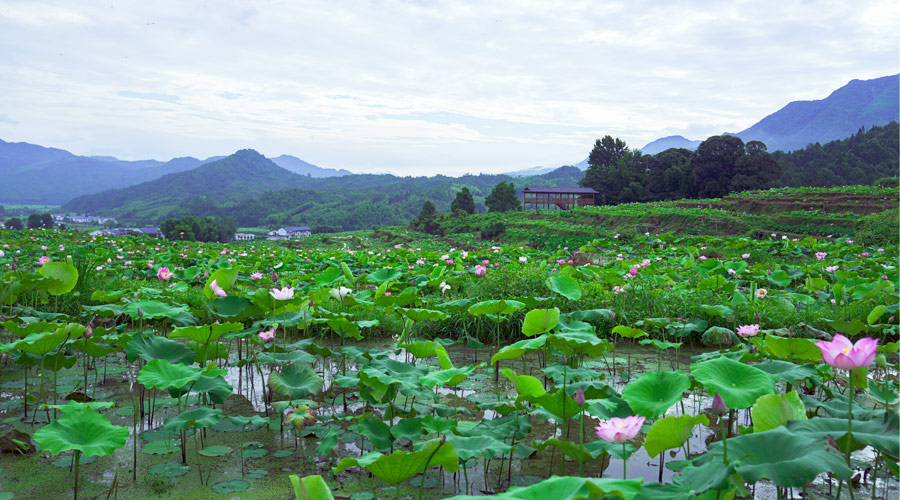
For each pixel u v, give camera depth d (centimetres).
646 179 8906
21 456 409
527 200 9431
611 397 414
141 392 507
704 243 2748
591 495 202
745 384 333
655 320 697
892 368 651
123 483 370
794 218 3938
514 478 385
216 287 591
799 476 210
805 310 889
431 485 374
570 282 692
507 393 570
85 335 492
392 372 460
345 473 391
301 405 416
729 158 7656
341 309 757
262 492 360
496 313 639
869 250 2228
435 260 1627
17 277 646
